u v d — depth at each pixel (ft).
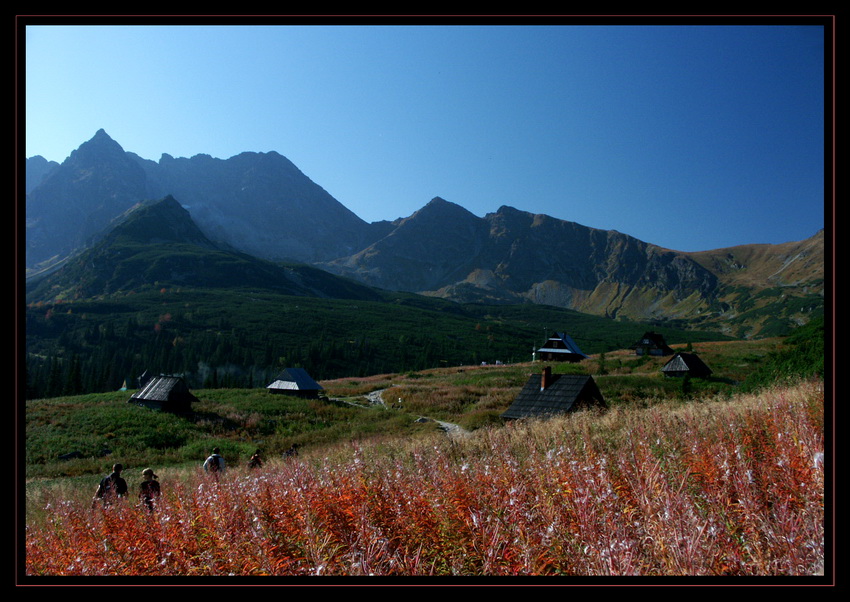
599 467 21.90
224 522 23.98
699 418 41.29
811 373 61.16
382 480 25.68
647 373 204.74
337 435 139.54
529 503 20.01
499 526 17.62
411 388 230.48
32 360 413.18
